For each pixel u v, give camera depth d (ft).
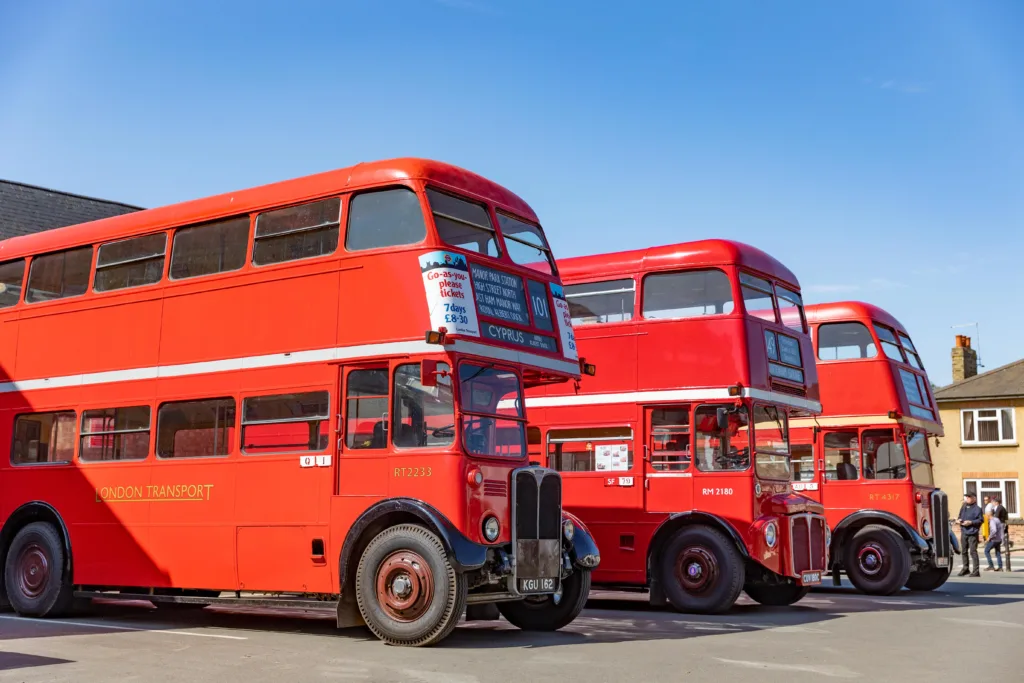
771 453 52.08
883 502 66.23
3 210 85.61
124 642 34.81
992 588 71.46
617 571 52.37
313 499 37.37
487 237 38.45
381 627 34.65
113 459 43.39
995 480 138.92
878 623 44.68
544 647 34.12
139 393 42.96
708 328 52.24
